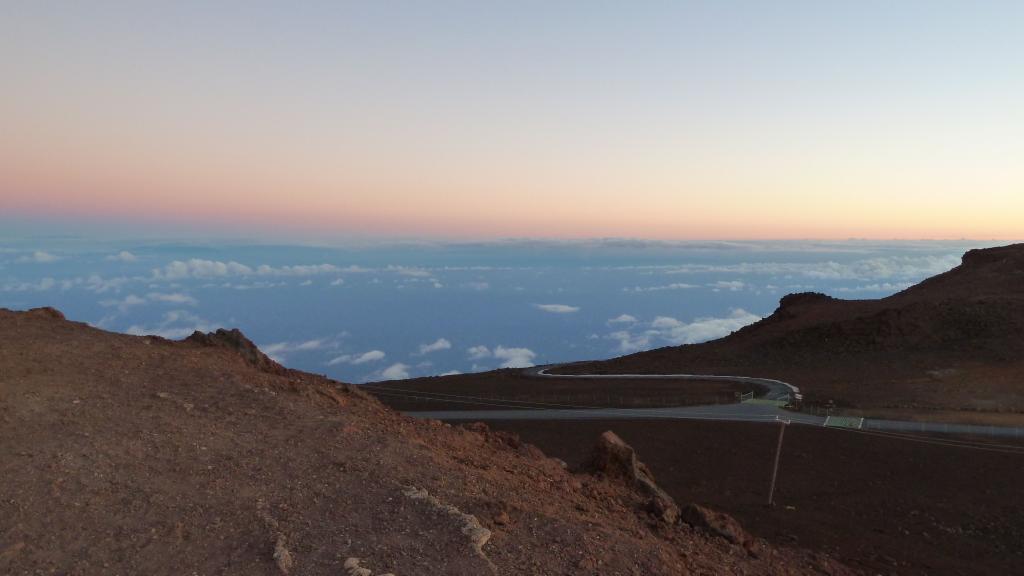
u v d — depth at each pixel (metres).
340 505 9.61
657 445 43.22
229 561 7.89
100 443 10.65
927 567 21.58
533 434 45.41
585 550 9.51
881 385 60.81
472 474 11.81
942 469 36.50
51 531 8.12
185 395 13.44
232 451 11.07
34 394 12.16
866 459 39.06
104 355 15.00
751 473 37.06
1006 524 27.66
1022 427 44.94
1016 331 69.94
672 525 13.27
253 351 18.19
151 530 8.38
